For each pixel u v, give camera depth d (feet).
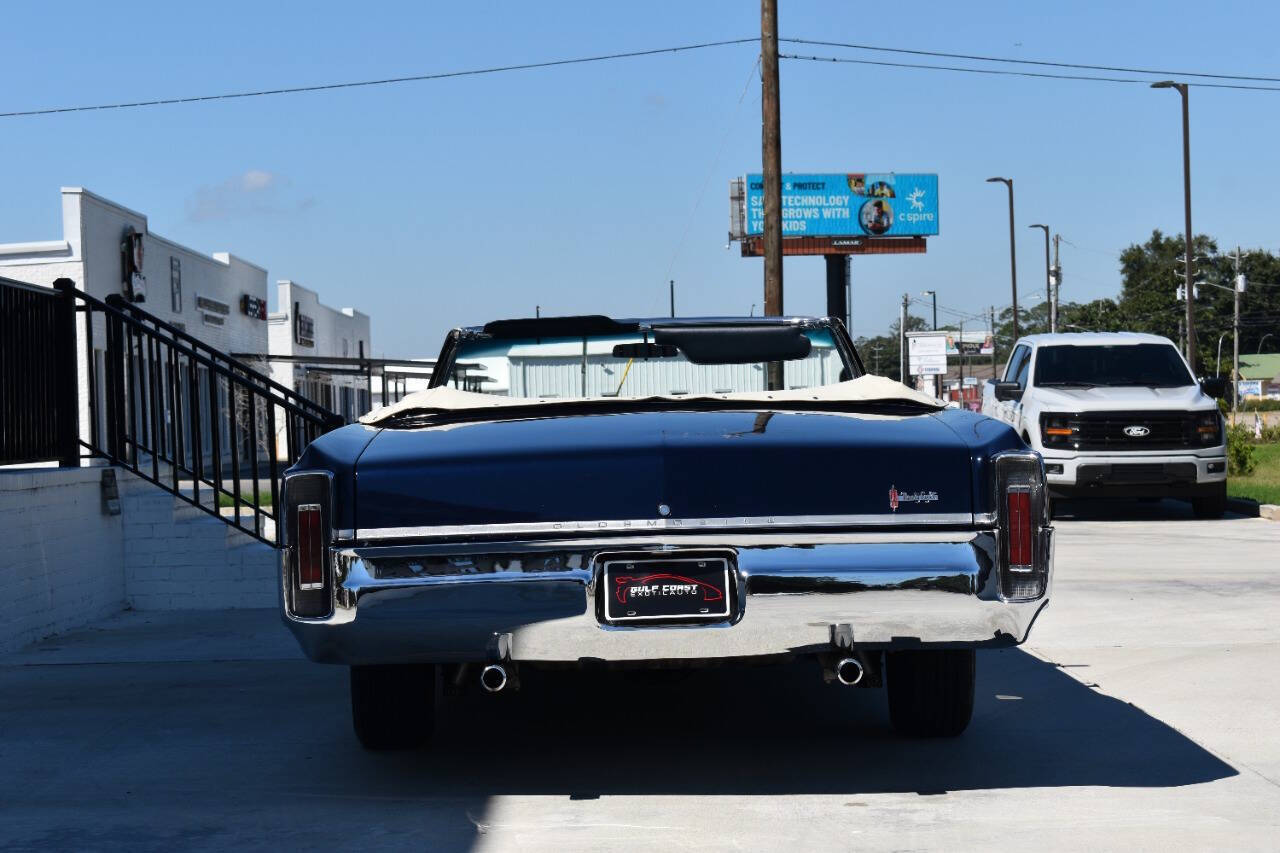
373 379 188.65
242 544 32.96
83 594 29.78
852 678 14.82
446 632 14.85
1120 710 20.13
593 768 17.53
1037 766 17.21
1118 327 453.17
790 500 14.85
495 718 20.40
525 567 14.79
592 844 14.42
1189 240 121.80
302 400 33.47
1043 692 21.42
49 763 18.06
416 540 14.89
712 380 22.17
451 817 15.46
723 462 14.87
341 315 165.27
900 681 18.12
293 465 15.99
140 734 19.58
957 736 18.70
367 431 16.38
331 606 14.87
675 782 16.78
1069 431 53.11
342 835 14.85
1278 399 368.68
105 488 31.07
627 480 14.84
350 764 17.84
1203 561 39.24
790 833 14.67
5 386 28.91
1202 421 53.26
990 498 14.89
